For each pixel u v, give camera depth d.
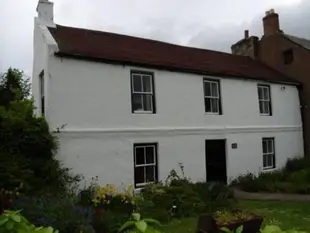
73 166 10.67
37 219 6.02
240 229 1.92
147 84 12.95
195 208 9.84
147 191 10.70
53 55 10.65
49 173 9.64
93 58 11.32
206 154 14.50
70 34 13.35
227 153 15.20
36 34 13.45
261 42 21.58
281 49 20.33
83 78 11.18
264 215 9.26
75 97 10.96
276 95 18.14
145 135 12.48
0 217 1.77
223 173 15.02
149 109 12.91
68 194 9.74
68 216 6.38
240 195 12.98
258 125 16.80
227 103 15.47
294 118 19.05
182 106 13.77
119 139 11.79
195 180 13.77
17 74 22.94
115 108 11.82
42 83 12.66
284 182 14.95
